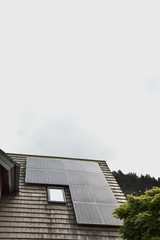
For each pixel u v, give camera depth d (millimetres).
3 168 6957
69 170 10172
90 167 10883
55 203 7973
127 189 71750
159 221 5336
